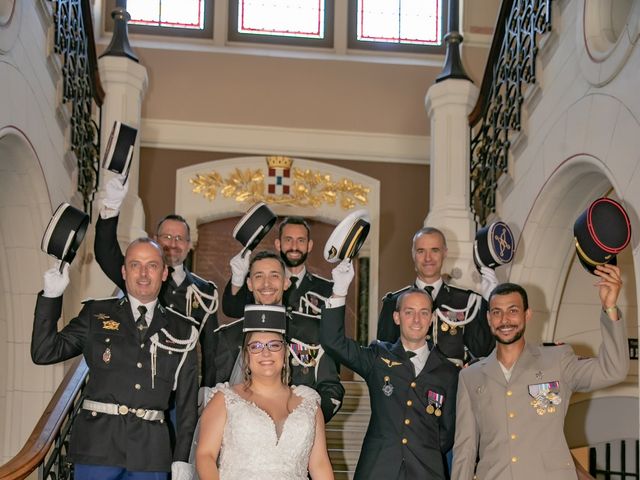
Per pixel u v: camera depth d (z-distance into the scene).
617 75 5.34
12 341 6.80
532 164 6.66
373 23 10.05
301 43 9.94
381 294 9.27
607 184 6.20
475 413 4.46
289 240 5.16
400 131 9.55
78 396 5.40
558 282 6.88
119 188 4.76
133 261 4.38
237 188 9.26
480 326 5.23
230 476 3.76
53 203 6.47
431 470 4.43
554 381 4.38
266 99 9.48
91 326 4.38
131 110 7.95
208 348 5.06
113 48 7.98
